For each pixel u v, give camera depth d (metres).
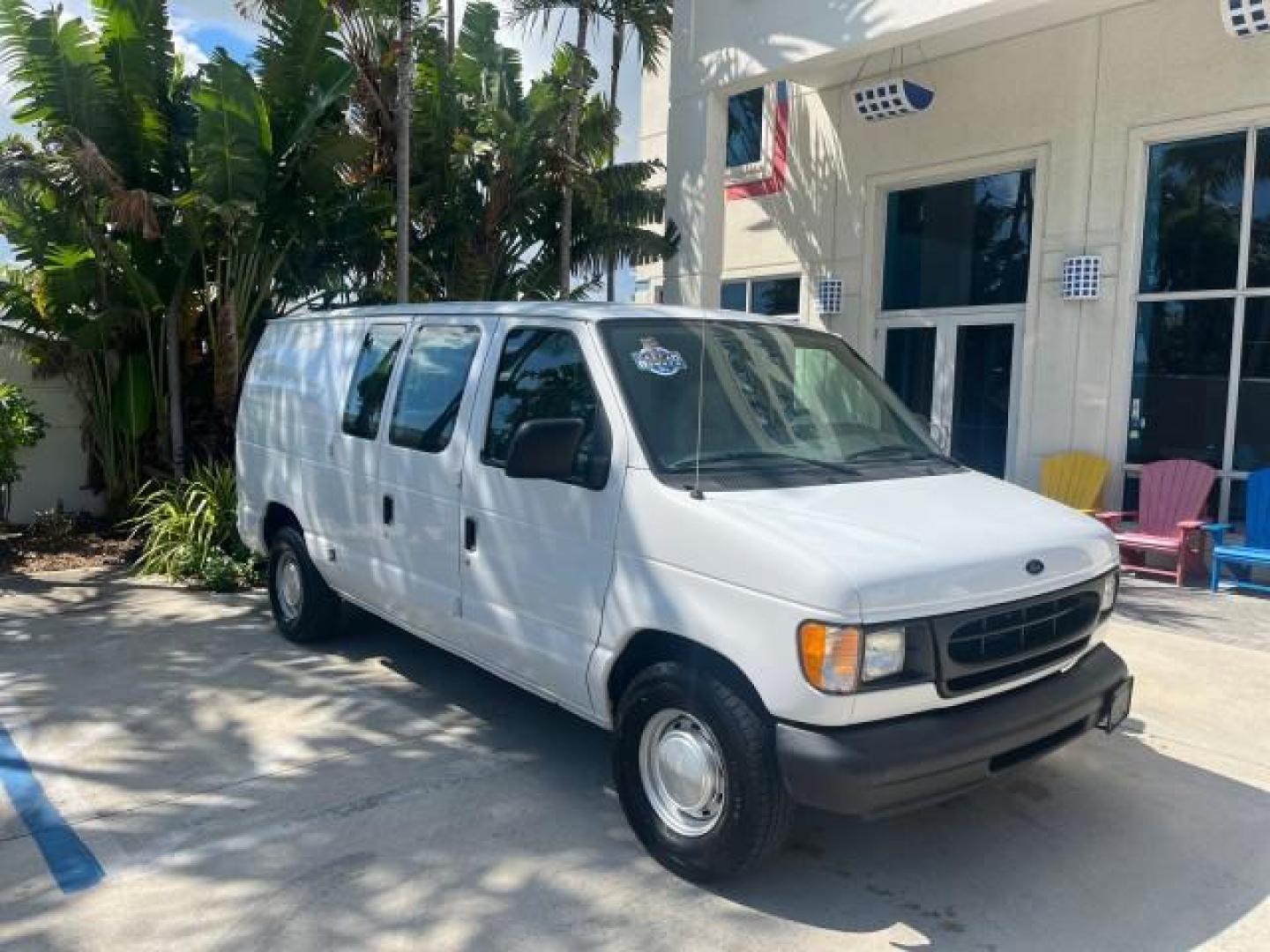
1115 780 4.60
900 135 11.10
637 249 12.20
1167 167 9.20
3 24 8.82
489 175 11.80
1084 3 8.98
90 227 9.16
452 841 3.97
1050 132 9.77
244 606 7.50
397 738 4.99
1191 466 8.62
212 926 3.39
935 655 3.36
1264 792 4.49
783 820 3.45
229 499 8.64
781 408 4.39
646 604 3.73
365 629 6.78
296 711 5.32
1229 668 6.07
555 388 4.34
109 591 7.92
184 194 9.20
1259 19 7.55
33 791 4.39
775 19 9.86
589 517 3.99
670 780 3.73
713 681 3.53
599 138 12.62
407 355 5.33
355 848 3.91
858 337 11.73
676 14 10.99
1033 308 10.02
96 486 10.62
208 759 4.72
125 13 9.41
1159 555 8.80
